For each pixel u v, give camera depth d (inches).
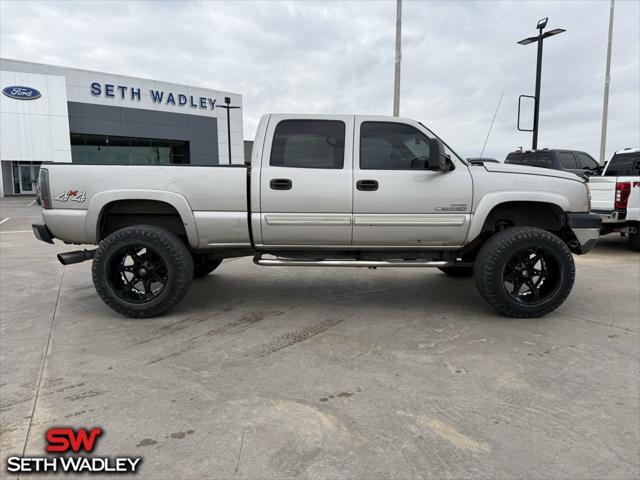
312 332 162.9
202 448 92.1
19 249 366.6
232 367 132.1
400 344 150.6
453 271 257.0
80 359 137.9
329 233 176.1
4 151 1285.7
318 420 102.5
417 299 207.6
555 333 161.0
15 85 1278.3
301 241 178.4
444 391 116.6
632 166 370.6
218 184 173.0
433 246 180.2
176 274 174.4
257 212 174.6
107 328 167.0
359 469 85.4
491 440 94.7
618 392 115.8
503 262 172.7
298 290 224.4
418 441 94.3
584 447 92.1
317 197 173.0
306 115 178.7
